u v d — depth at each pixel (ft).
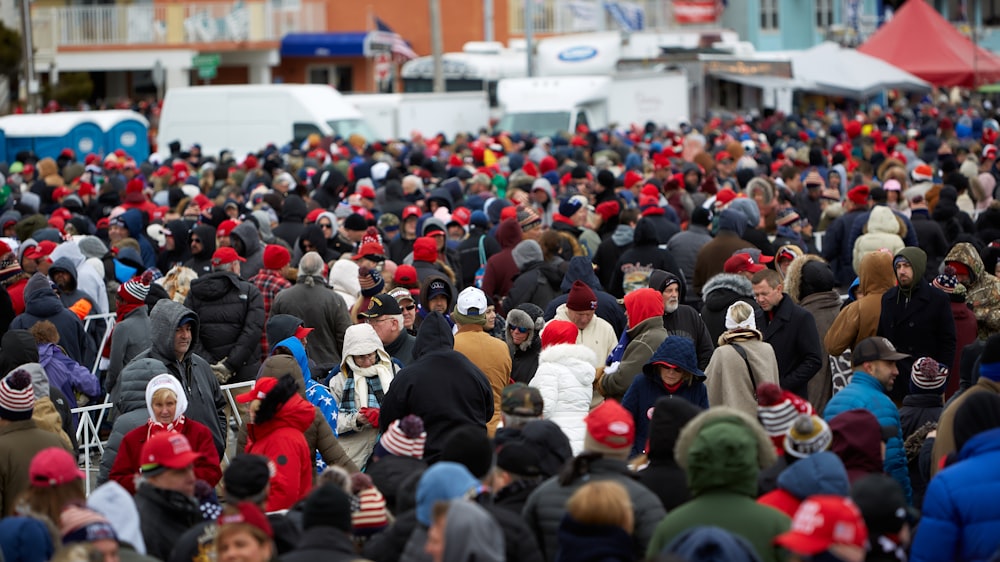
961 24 581.94
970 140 267.18
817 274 93.71
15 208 159.84
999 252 100.37
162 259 135.23
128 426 75.05
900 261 84.38
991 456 50.70
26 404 64.23
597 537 47.11
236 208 142.31
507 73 390.21
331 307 98.63
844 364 88.02
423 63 391.04
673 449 56.08
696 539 44.50
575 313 85.76
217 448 79.05
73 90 409.49
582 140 250.98
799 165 200.23
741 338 77.30
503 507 54.08
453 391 70.28
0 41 359.66
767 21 547.90
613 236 120.47
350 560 48.37
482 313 81.61
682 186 161.89
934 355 85.10
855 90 383.45
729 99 396.98
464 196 174.70
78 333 100.53
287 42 466.70
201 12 449.89
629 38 385.09
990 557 48.67
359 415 78.48
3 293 100.48
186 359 79.82
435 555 45.29
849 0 526.98
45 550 49.29
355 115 294.46
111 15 448.24
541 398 62.39
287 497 66.49
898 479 65.87
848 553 42.70
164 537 56.03
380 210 156.66
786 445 54.44
